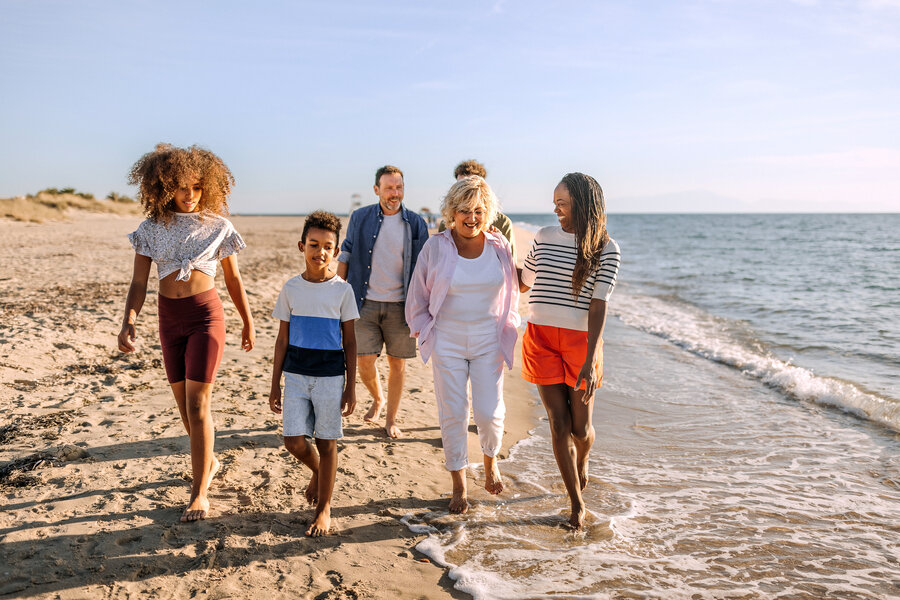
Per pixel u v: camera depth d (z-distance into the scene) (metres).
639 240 48.56
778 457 4.57
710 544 3.22
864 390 6.37
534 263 3.52
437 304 3.46
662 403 5.99
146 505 3.29
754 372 7.26
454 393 3.44
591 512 3.55
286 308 3.20
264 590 2.63
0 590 2.51
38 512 3.16
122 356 6.27
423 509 3.50
